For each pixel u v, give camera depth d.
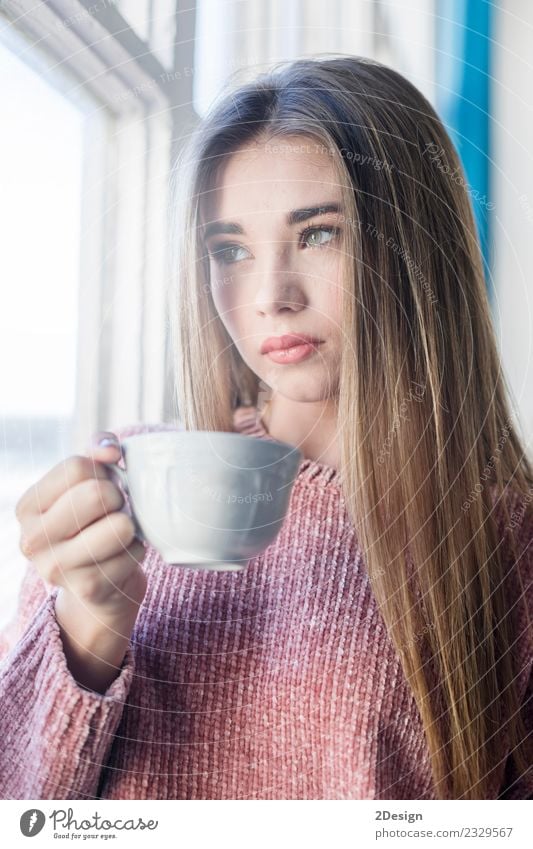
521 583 0.43
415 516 0.43
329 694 0.40
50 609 0.34
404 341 0.43
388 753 0.39
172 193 0.45
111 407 0.46
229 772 0.38
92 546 0.30
